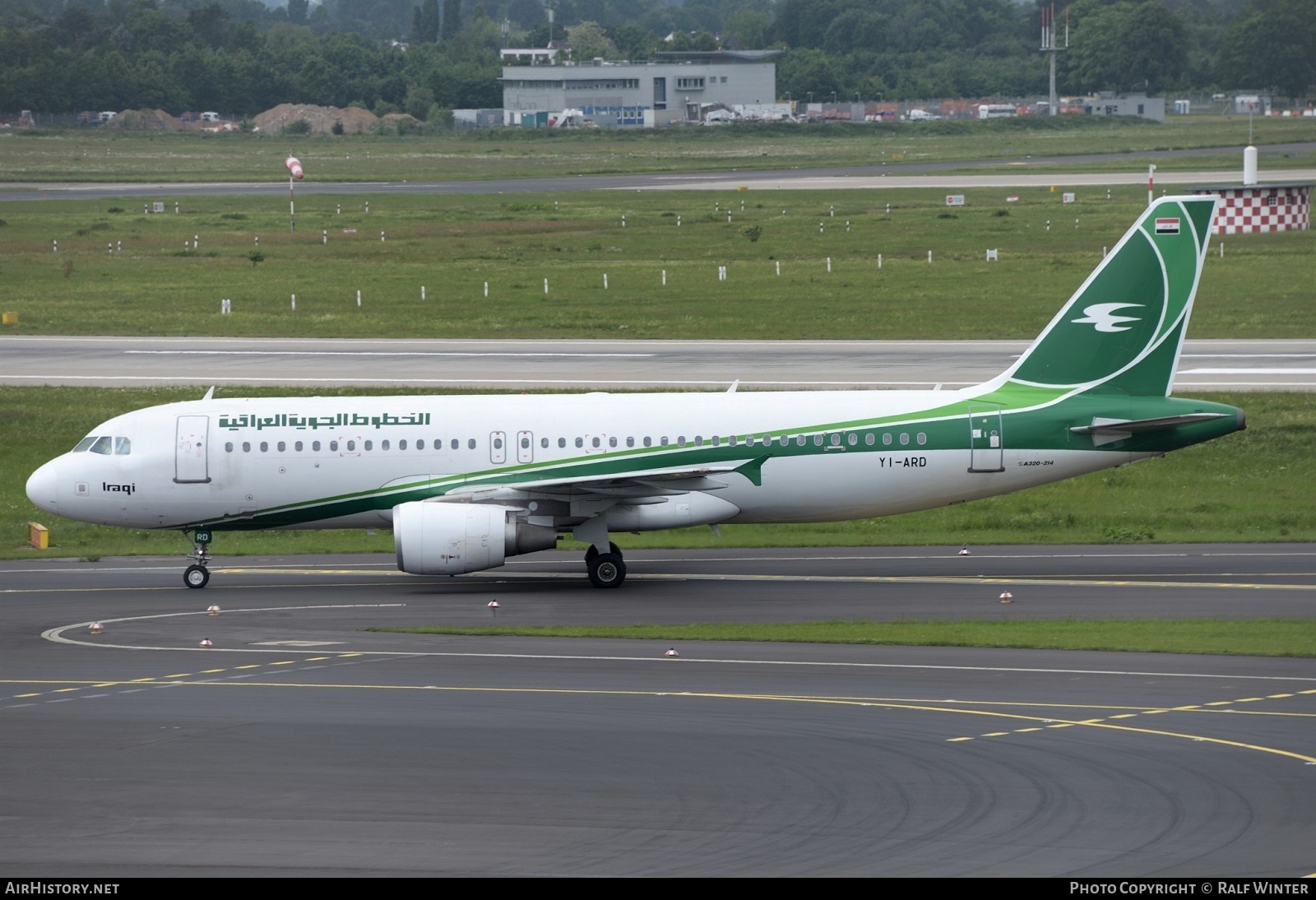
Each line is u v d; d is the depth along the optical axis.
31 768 97.44
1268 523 195.88
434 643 136.12
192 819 87.81
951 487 170.12
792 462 168.38
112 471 169.62
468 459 169.25
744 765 96.12
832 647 131.12
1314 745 98.50
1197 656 125.06
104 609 155.50
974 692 113.62
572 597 160.00
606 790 91.88
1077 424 169.00
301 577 176.25
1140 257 168.12
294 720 108.50
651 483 165.38
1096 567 172.00
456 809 88.94
